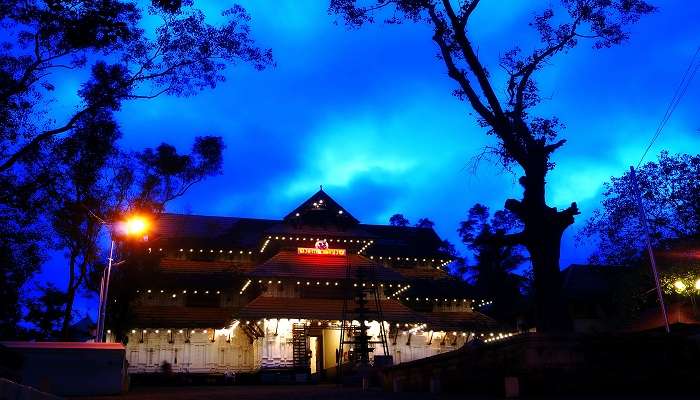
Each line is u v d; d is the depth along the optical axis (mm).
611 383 13359
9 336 42594
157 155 40312
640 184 30781
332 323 42031
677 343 14055
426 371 18750
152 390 28984
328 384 35312
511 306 58344
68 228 35344
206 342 43406
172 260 46594
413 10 19312
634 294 34594
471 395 15086
